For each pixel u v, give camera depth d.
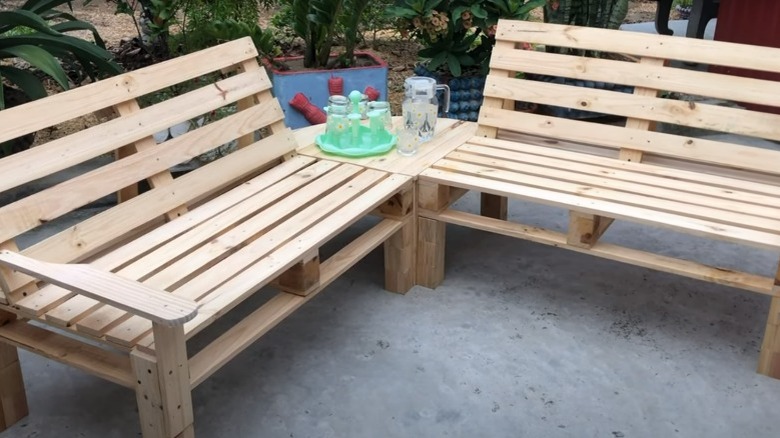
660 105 2.70
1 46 3.28
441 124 3.12
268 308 2.13
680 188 2.49
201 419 2.11
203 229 2.26
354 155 2.76
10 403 2.08
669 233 3.13
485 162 2.70
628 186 2.50
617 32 2.78
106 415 2.14
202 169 2.48
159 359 1.72
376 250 3.01
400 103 4.36
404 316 2.57
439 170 2.64
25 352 2.41
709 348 2.41
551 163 2.70
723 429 2.07
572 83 4.13
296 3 4.01
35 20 3.17
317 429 2.08
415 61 5.06
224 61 2.62
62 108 2.12
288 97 3.87
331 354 2.38
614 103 2.77
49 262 1.98
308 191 2.50
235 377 2.28
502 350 2.39
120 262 2.07
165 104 2.40
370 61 4.24
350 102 2.95
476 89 4.06
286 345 2.42
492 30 3.92
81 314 1.86
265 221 2.30
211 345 1.97
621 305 2.64
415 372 2.29
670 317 2.57
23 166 2.01
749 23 4.20
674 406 2.16
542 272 2.85
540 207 3.38
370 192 2.48
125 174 2.24
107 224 2.17
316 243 2.17
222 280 1.99
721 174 2.65
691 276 2.30
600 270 2.86
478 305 2.63
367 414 2.13
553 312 2.59
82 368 1.89
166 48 4.75
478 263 2.91
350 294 2.70
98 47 3.53
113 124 2.24
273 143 2.73
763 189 2.49
